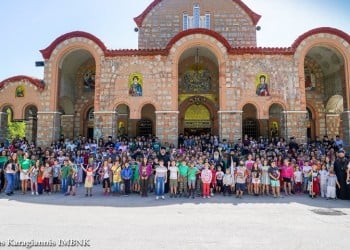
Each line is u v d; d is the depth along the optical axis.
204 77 31.22
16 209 12.30
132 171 17.16
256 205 13.59
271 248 7.45
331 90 29.72
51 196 15.95
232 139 24.28
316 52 28.83
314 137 30.75
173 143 24.42
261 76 24.97
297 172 17.33
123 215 11.20
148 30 32.12
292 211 12.24
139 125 31.81
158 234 8.59
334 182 15.52
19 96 25.78
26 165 16.73
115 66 25.47
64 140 26.42
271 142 25.03
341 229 9.35
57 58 25.92
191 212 11.91
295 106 24.66
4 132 26.06
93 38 25.66
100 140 23.59
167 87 25.05
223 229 9.22
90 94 31.86
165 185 17.17
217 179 16.92
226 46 25.19
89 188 17.08
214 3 32.44
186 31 25.23
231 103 24.67
